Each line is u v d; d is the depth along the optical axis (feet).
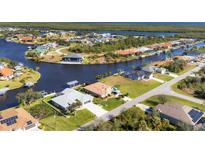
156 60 447.83
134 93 267.39
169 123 198.90
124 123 192.03
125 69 387.34
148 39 629.51
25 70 367.66
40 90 286.87
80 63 423.64
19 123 188.34
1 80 318.86
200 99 252.21
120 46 542.57
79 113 217.15
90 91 264.72
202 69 352.69
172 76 332.19
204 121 200.85
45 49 512.63
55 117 211.00
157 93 267.39
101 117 208.95
